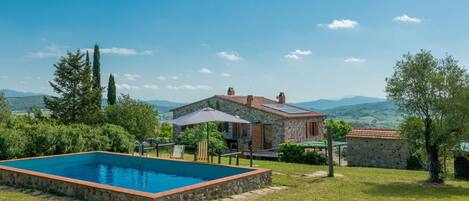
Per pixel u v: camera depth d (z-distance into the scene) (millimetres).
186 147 32094
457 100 14688
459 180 17922
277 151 30281
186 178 16688
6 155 19812
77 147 22719
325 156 26344
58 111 32438
